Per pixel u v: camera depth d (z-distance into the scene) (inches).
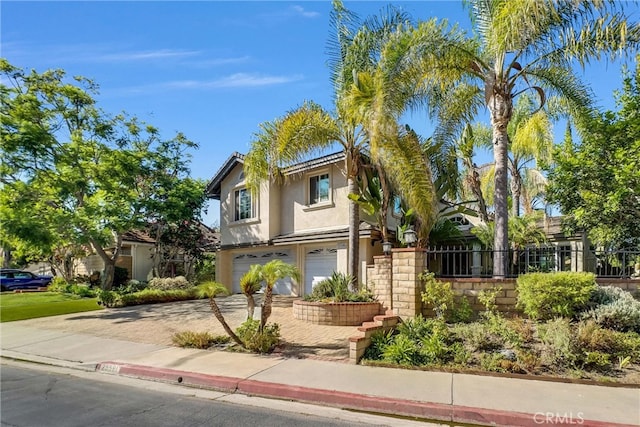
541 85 491.2
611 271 468.8
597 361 287.4
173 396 269.0
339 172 706.8
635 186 417.1
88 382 305.9
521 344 318.7
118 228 804.6
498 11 414.3
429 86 483.2
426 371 302.0
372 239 653.3
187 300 775.7
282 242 751.1
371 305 474.0
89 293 944.3
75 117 799.7
